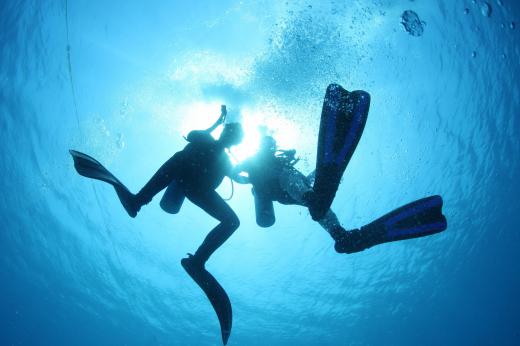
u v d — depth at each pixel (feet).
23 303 66.13
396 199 43.06
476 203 49.19
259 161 9.80
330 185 7.24
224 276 48.29
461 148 42.34
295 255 45.47
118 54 31.50
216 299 8.96
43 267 56.24
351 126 7.45
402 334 62.80
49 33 31.83
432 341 64.03
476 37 34.96
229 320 8.95
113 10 30.14
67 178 40.75
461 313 61.72
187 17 28.78
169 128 32.42
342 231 8.37
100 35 31.19
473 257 55.77
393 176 40.78
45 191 43.01
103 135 35.37
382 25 29.89
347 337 61.52
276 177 9.53
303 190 8.35
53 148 38.17
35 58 33.04
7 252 54.29
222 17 27.76
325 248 45.16
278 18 26.35
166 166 9.43
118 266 51.26
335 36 26.35
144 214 41.98
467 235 52.65
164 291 53.67
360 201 41.27
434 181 44.09
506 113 41.52
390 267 51.31
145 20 29.55
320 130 7.66
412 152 39.88
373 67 31.30
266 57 24.68
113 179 8.86
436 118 38.60
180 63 29.48
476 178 46.16
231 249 44.39
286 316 55.62
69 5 30.45
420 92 36.11
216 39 27.91
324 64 25.09
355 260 47.91
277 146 10.28
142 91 31.91
